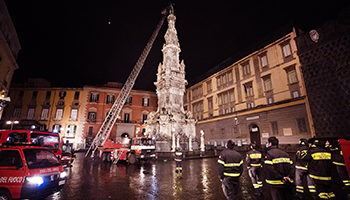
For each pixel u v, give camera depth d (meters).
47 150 6.16
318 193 4.84
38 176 4.94
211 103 37.03
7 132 8.16
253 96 28.41
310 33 21.69
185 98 45.31
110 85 44.03
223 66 35.50
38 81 41.06
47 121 38.22
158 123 21.77
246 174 9.90
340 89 18.72
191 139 22.05
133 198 5.99
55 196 6.20
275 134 24.31
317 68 20.80
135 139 16.38
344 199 5.63
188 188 7.10
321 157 4.86
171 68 24.91
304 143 5.75
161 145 19.70
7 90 24.97
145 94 44.56
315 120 20.27
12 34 23.09
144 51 25.02
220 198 5.89
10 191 4.61
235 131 30.58
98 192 6.67
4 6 18.73
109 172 10.78
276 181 3.81
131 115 42.16
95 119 39.41
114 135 39.28
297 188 5.63
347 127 17.80
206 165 13.39
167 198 5.95
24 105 38.72
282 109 23.83
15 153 5.18
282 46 25.09
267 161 4.02
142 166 13.16
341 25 19.12
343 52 18.83
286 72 24.25
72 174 10.18
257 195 5.98
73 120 38.78
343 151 5.41
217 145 33.53
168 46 25.52
